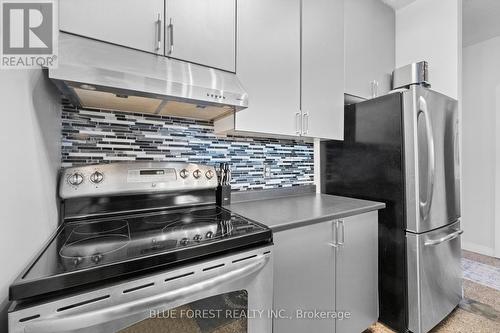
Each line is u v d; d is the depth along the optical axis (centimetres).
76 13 85
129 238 84
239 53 125
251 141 172
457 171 178
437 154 156
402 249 151
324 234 122
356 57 202
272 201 165
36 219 72
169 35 103
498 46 285
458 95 201
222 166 144
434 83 215
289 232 108
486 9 235
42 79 79
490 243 290
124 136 125
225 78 115
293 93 148
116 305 62
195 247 76
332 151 200
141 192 115
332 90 170
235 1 124
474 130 304
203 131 150
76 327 57
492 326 160
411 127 148
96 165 107
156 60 99
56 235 87
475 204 303
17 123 61
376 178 167
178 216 115
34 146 72
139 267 66
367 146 173
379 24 223
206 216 116
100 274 61
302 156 203
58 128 103
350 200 168
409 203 148
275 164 186
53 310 55
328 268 124
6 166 55
